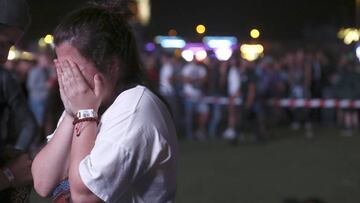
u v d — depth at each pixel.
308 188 8.45
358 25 32.59
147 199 2.03
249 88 13.91
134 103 2.01
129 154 1.95
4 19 2.33
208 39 38.84
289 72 18.08
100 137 1.98
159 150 2.00
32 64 12.01
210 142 14.18
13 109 4.00
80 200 1.95
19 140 4.05
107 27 2.05
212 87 15.37
